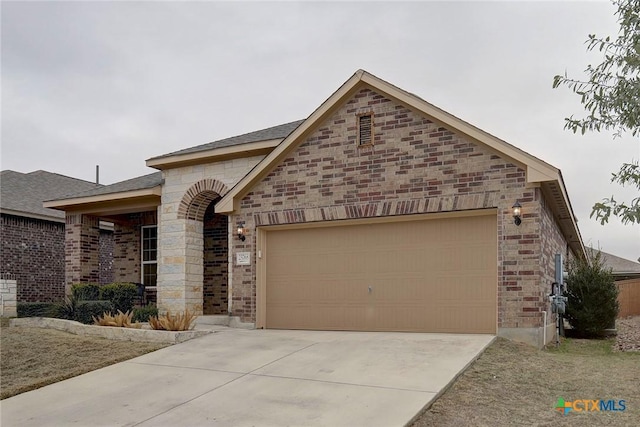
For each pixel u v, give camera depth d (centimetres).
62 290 2014
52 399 700
